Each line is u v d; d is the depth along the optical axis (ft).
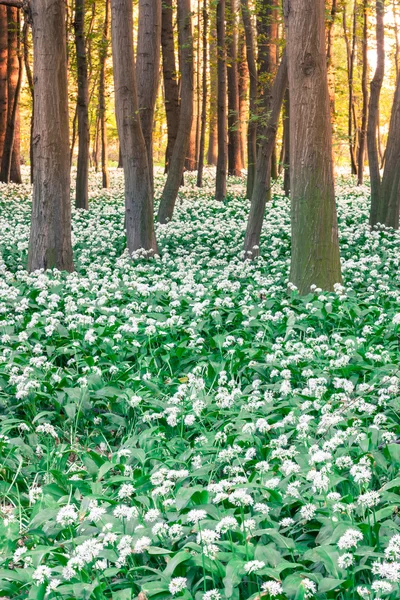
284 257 50.08
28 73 86.33
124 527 14.21
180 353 26.22
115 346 27.40
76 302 34.96
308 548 13.55
